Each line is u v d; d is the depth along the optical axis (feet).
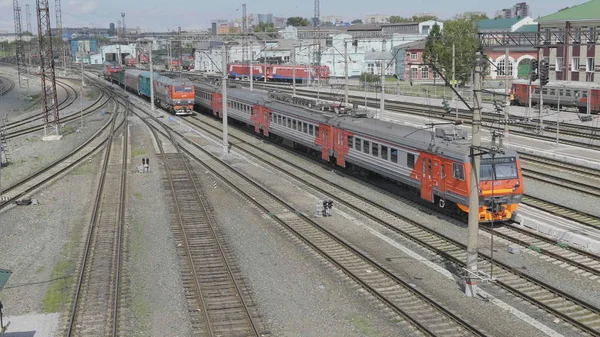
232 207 93.04
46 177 118.52
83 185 111.34
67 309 57.21
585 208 87.10
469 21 264.52
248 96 166.40
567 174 108.78
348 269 65.36
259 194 100.89
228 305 57.16
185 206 93.45
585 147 132.67
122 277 64.59
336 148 115.96
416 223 80.79
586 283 60.18
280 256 70.54
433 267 66.13
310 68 317.22
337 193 100.22
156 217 87.92
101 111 230.89
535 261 66.59
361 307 56.29
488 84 261.44
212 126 186.80
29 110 262.47
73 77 427.33
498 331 50.67
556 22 225.56
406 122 172.86
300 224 82.99
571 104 195.83
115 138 165.99
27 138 175.01
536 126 156.35
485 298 57.36
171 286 61.93
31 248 76.07
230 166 123.75
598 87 188.03
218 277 64.18
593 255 66.54
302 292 59.93
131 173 120.16
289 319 54.03
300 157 134.21
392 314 54.65
